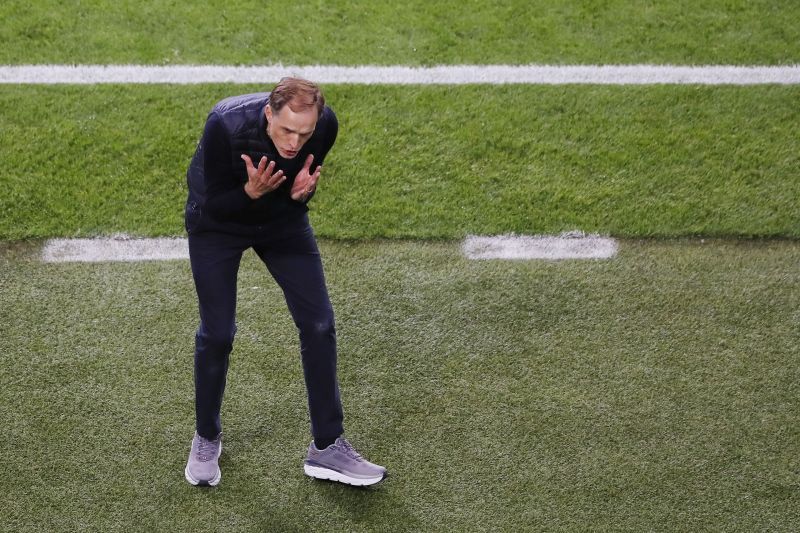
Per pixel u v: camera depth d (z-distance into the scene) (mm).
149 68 22250
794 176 20375
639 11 24250
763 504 14883
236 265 13500
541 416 16031
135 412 15859
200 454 14797
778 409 16172
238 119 12023
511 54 23062
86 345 16797
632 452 15539
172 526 14430
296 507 14750
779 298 18000
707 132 21312
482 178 20234
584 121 21531
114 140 20578
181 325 17234
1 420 15586
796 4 24438
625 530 14562
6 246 18453
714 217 19500
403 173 20266
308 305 13680
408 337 17250
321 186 19891
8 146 20281
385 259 18625
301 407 16125
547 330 17406
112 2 23734
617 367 16797
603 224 19375
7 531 14211
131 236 18797
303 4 24047
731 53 23250
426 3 24250
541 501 14883
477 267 18516
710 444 15656
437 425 15906
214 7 23828
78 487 14812
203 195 12852
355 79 22281
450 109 21688
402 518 14641
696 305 17859
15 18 23188
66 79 21875
